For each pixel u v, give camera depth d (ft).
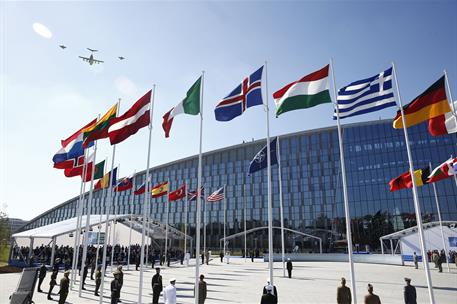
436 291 64.08
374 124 260.83
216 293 61.26
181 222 311.88
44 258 112.47
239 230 287.89
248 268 117.29
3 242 167.22
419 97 44.50
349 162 262.26
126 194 345.72
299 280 81.05
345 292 35.50
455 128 44.16
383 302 52.42
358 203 249.96
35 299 54.19
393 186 79.92
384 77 45.44
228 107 51.24
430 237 130.62
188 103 49.90
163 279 83.05
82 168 73.97
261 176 294.05
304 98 45.73
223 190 127.13
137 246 146.72
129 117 53.06
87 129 68.08
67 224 134.51
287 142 294.05
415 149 240.53
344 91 47.73
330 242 252.21
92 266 85.05
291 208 275.39
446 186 224.12
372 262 144.05
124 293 61.05
